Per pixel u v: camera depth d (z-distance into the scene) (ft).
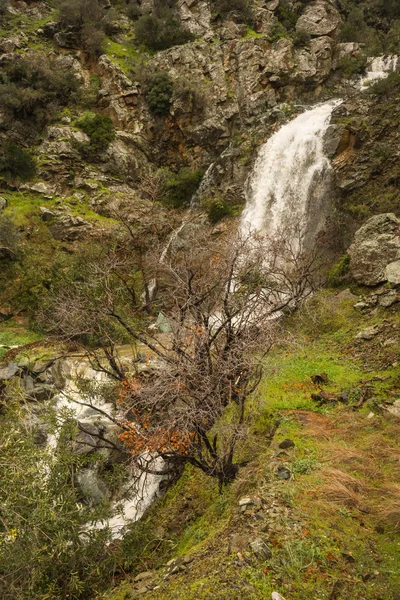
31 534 14.25
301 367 26.40
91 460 19.93
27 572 14.29
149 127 76.69
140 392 17.56
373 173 51.44
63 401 31.12
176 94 75.82
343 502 14.44
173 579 12.90
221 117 75.51
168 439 16.76
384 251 35.99
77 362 33.99
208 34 86.99
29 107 73.56
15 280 53.57
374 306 33.14
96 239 58.34
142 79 78.95
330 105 69.36
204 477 19.90
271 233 56.18
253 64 78.79
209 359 17.30
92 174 69.00
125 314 38.34
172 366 17.31
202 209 66.64
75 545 16.07
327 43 84.69
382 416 19.69
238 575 11.34
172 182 71.26
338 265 40.14
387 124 54.13
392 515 13.66
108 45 86.48
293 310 31.27
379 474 15.83
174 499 19.90
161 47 88.84
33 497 14.49
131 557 16.83
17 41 82.17
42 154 68.80
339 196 52.95
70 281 47.21
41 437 24.38
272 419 20.83
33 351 38.24
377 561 12.16
